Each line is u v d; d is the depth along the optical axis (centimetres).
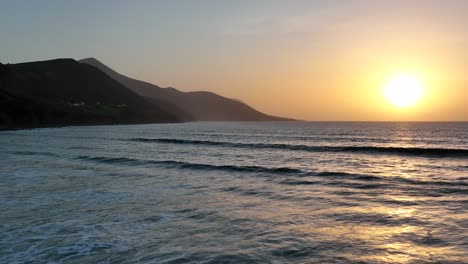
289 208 1350
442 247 902
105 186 1823
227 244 945
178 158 3112
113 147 4309
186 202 1458
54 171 2345
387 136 6762
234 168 2405
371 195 1584
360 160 2930
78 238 1008
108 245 948
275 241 966
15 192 1666
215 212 1291
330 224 1132
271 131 9406
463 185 1773
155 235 1030
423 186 1770
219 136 6850
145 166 2595
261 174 2191
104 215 1255
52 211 1314
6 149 3966
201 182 1942
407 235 1009
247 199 1514
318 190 1706
